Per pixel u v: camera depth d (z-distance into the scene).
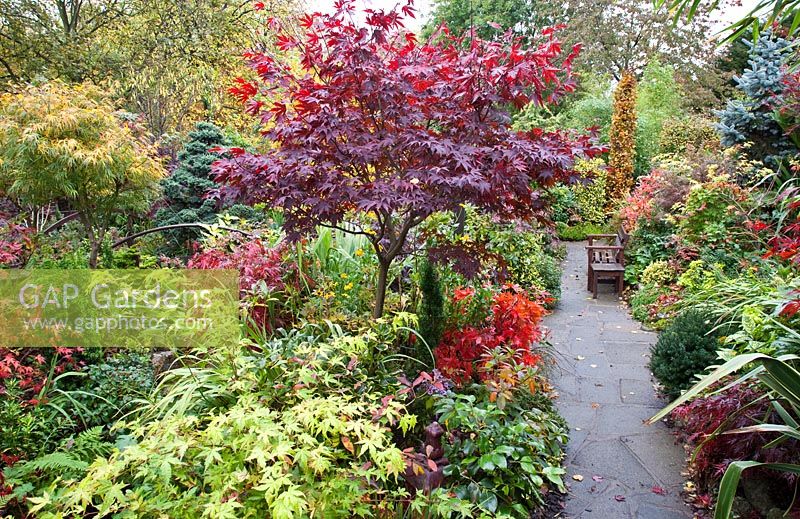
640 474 3.24
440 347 3.56
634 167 13.78
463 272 3.64
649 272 7.13
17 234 4.16
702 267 6.42
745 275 5.23
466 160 2.87
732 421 2.75
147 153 5.18
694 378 3.80
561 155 3.05
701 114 14.79
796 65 3.72
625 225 9.46
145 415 2.83
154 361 3.65
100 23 10.82
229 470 1.88
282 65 3.58
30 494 2.43
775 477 2.73
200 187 6.96
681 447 3.53
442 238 3.83
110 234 5.69
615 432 3.75
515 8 18.19
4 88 9.04
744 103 8.02
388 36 3.43
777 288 3.54
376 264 4.52
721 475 2.87
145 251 6.04
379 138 3.24
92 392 3.21
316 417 2.07
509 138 3.25
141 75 10.14
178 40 10.44
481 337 3.54
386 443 2.31
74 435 2.99
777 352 2.87
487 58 3.07
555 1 18.05
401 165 3.39
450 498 2.25
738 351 3.18
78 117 4.48
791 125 7.00
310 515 1.79
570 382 4.65
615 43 17.58
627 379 4.70
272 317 4.03
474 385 3.44
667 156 10.65
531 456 3.05
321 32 3.29
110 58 10.21
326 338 3.24
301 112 3.29
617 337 5.87
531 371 3.45
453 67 3.25
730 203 6.69
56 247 4.37
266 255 4.38
